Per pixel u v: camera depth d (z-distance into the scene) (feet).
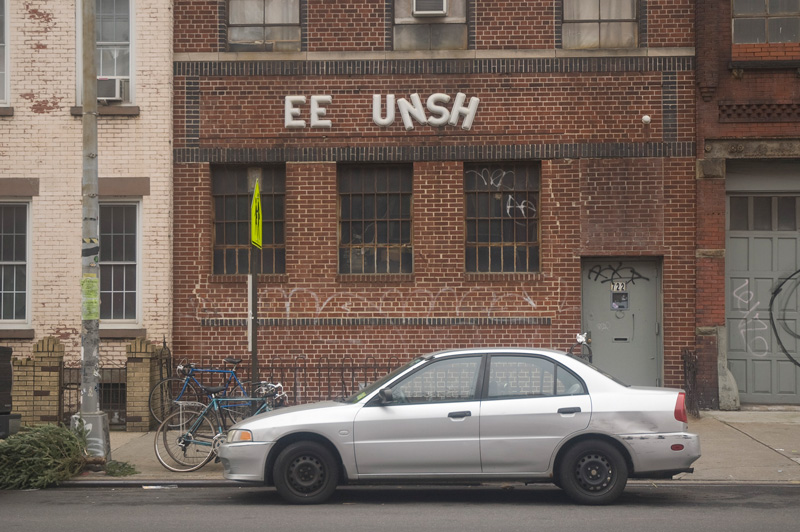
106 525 25.98
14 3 48.60
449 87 48.70
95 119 36.19
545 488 33.12
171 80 48.78
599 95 48.24
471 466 28.71
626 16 49.03
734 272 49.29
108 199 48.34
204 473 35.17
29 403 44.39
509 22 48.62
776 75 47.39
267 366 48.52
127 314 48.44
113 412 46.78
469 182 49.26
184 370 45.19
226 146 49.01
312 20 49.19
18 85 48.49
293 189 48.93
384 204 49.49
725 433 41.50
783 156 47.26
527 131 48.34
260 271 49.55
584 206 48.16
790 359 49.06
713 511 27.86
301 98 48.75
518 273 48.39
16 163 48.37
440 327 48.42
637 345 48.73
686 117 48.01
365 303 48.67
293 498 29.30
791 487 32.32
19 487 33.12
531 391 29.17
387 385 29.48
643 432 28.50
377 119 48.60
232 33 49.62
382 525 25.76
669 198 47.91
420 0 49.08
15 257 48.85
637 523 25.94
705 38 47.32
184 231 48.93
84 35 36.04
